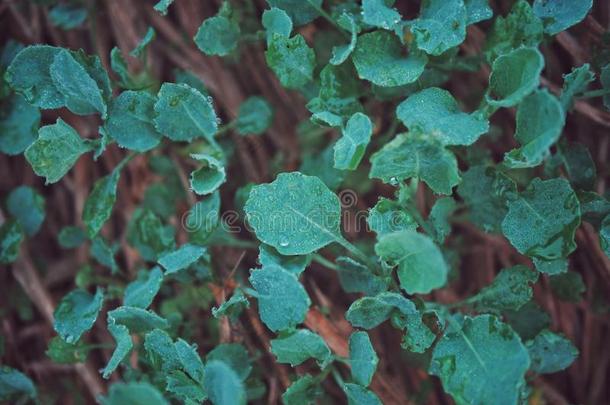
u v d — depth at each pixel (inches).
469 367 8.8
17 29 11.5
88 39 11.6
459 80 10.9
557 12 9.4
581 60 10.4
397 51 9.5
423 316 9.2
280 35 9.4
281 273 8.7
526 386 9.6
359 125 9.0
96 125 11.3
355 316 9.1
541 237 9.2
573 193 9.1
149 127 9.6
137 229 10.3
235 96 11.3
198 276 9.8
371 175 8.8
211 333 10.5
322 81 9.7
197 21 11.3
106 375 9.0
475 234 11.0
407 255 8.6
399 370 10.7
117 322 9.3
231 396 8.6
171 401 9.4
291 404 9.3
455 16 9.2
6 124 10.3
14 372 10.0
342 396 10.4
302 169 10.5
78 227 11.0
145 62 10.9
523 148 8.8
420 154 8.7
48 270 11.3
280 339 8.8
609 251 9.2
